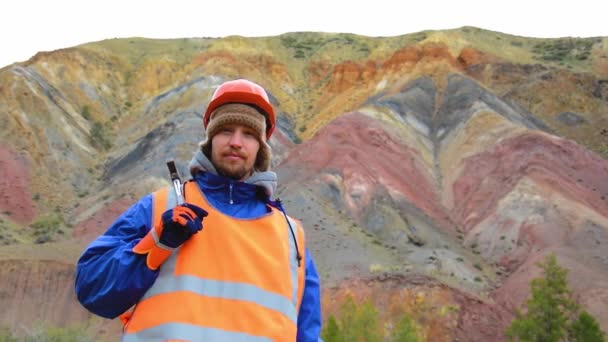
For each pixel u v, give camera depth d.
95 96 95.50
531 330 32.69
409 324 29.34
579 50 108.06
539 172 64.88
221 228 3.14
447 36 102.19
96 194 74.00
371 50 114.06
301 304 3.40
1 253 50.66
